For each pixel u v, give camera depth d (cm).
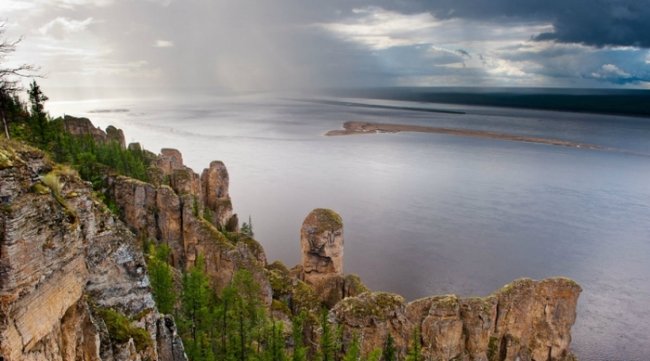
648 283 12169
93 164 9550
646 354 9000
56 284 2228
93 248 3178
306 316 6469
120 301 3303
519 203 19375
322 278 8944
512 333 7038
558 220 17262
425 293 11488
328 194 19862
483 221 16975
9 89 7025
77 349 2444
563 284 7169
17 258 1984
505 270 12912
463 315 6531
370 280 12044
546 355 7162
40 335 2120
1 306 1923
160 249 7394
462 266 13038
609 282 12181
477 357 6525
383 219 16888
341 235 9106
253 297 6575
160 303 5391
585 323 10019
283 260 12912
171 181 11519
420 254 13762
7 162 2105
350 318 6134
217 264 8100
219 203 12912
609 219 17488
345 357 5309
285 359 5481
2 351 1905
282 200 18638
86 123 13975
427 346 6278
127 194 9131
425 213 17750
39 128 9512
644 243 15075
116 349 2812
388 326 6241
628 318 10294
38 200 2159
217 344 5909
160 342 3531
